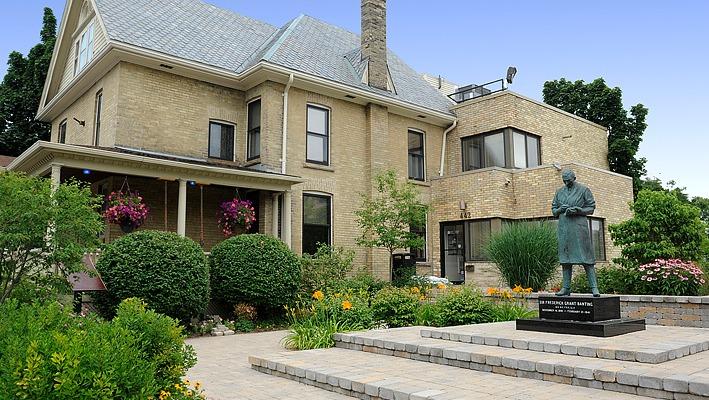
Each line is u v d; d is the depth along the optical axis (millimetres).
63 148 12211
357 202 18703
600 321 8625
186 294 11594
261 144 16688
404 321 11430
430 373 7004
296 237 16891
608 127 26219
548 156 21531
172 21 17953
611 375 5938
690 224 12797
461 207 19484
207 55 17281
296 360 8023
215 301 13531
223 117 17219
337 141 18375
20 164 13672
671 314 11031
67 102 18906
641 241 13055
